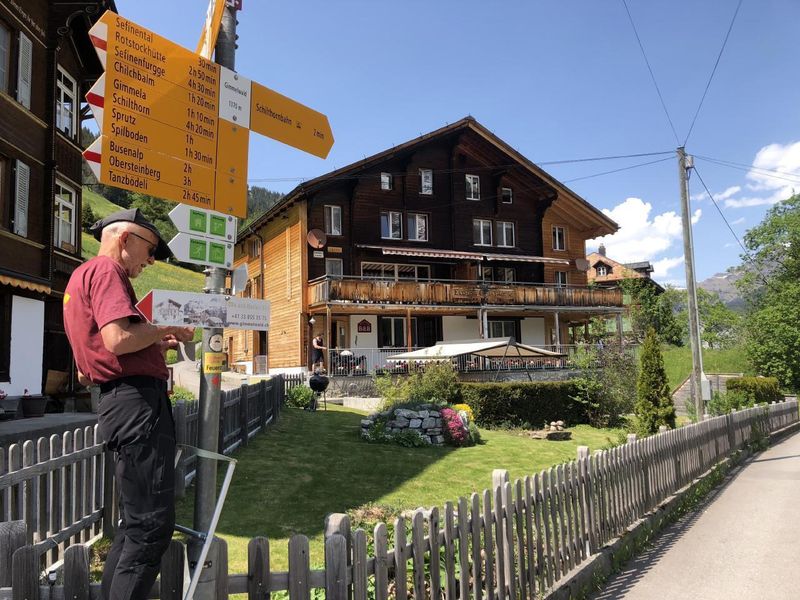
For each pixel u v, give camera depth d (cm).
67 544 480
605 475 654
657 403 1603
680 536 754
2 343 1343
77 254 1755
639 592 549
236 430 997
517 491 466
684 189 1783
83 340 225
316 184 2766
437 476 984
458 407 1603
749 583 568
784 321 4284
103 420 224
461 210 3328
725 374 4250
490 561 415
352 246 2925
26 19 1437
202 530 258
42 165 1519
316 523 657
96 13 1577
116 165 242
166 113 264
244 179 300
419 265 3200
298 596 263
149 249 255
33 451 430
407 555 330
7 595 221
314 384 1858
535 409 1930
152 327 224
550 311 3359
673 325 6309
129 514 217
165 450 227
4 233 1325
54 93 1552
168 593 240
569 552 543
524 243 3575
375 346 3017
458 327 3316
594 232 3828
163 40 267
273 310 3127
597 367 2111
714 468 1146
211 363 265
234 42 303
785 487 1063
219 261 284
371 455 1100
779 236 5294
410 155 3128
